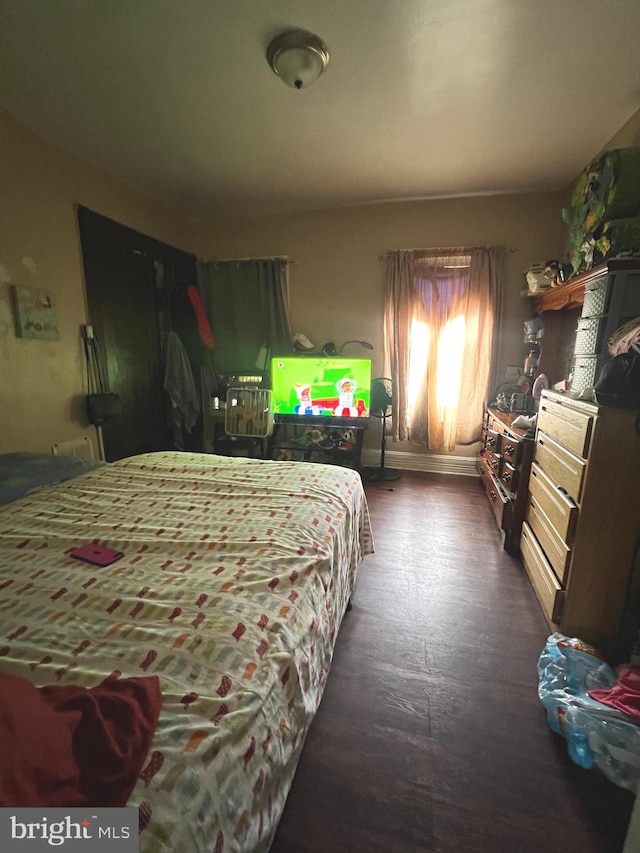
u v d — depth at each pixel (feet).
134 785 1.70
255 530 4.17
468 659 4.88
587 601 4.86
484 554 7.43
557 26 4.94
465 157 8.48
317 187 10.16
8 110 6.81
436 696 4.34
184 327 12.25
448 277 11.02
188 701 2.17
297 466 6.46
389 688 4.44
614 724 3.61
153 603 2.96
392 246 11.53
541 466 6.37
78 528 4.23
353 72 5.84
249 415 11.45
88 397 8.71
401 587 6.38
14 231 7.11
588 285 6.23
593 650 4.57
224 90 6.29
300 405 11.80
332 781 3.46
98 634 2.65
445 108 6.72
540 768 3.59
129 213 10.03
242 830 2.01
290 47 5.24
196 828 1.73
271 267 12.14
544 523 5.94
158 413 11.35
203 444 13.50
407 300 11.29
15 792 1.44
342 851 2.98
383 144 7.94
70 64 5.72
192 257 12.66
